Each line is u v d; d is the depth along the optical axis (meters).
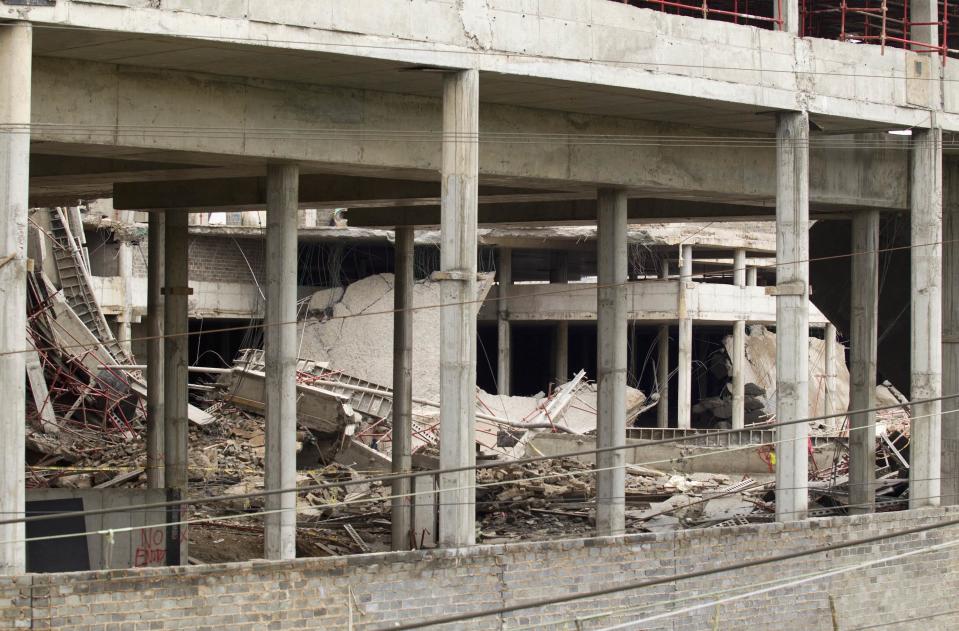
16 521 12.38
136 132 18.86
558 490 32.47
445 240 19.31
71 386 40.00
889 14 28.75
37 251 41.78
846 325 32.34
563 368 52.31
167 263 28.58
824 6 28.14
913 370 25.84
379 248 52.88
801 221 23.42
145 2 16.62
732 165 25.53
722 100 22.14
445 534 19.14
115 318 46.53
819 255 32.56
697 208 30.64
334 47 18.05
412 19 18.73
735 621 21.12
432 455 38.09
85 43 17.23
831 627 22.39
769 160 26.05
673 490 33.97
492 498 31.81
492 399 46.88
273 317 21.06
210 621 16.50
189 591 16.36
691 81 21.72
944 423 29.09
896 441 38.31
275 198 21.02
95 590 15.78
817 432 50.25
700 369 57.72
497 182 23.89
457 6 19.14
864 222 28.69
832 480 34.25
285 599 17.03
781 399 23.45
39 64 18.02
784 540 21.84
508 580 18.84
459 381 19.20
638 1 28.03
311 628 17.20
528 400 47.41
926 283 25.66
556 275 52.62
